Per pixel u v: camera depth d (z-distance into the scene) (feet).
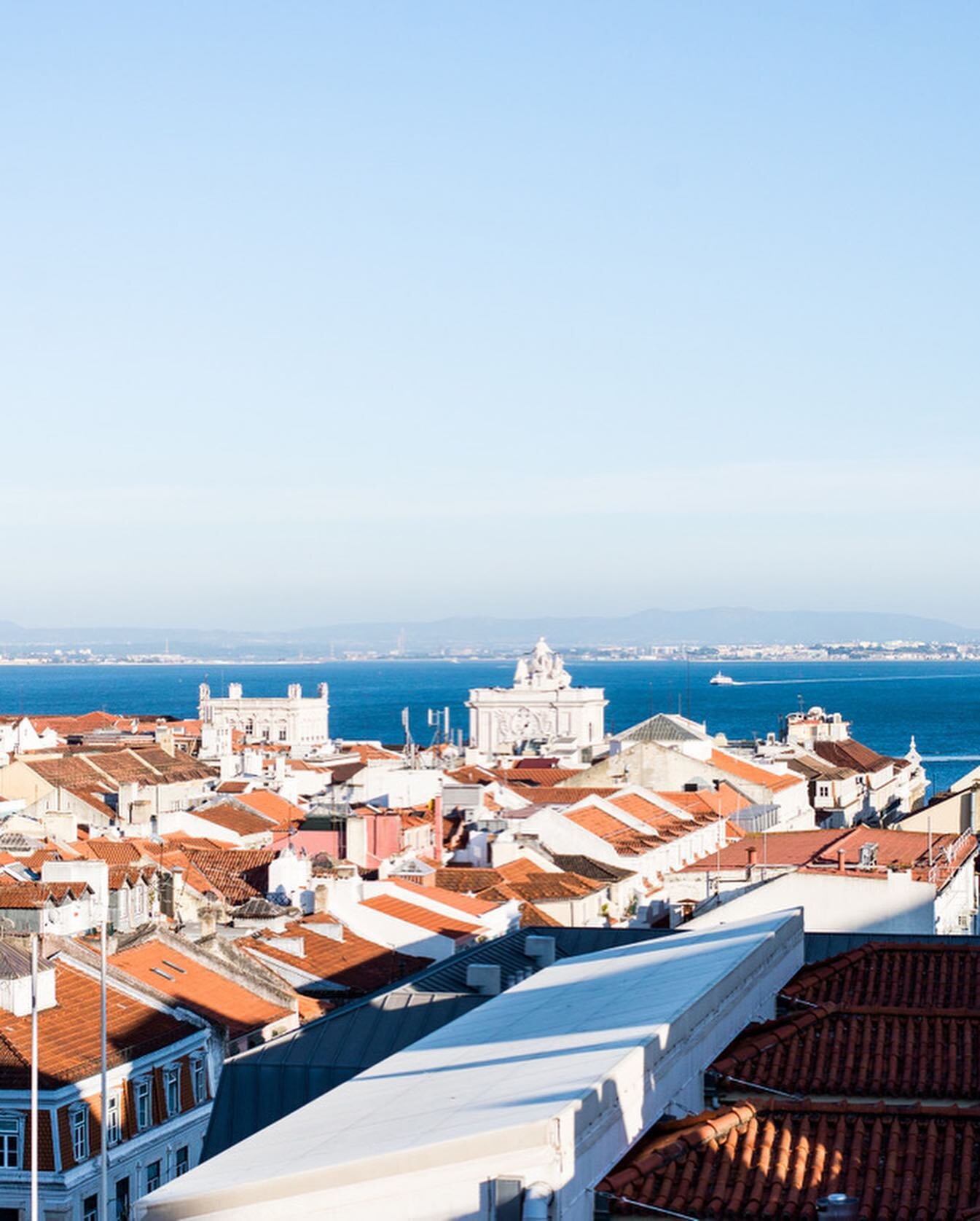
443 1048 163.32
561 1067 137.59
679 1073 147.23
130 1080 286.66
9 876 403.34
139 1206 127.65
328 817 514.27
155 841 517.96
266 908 387.75
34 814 593.01
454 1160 121.29
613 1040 142.20
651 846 521.65
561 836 508.53
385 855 491.72
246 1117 211.41
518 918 419.13
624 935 285.23
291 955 358.43
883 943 202.18
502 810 557.74
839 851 347.56
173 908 414.21
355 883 387.96
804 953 214.48
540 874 468.34
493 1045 157.89
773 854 440.04
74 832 534.78
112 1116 281.74
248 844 557.33
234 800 626.23
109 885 389.39
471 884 450.71
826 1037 160.45
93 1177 272.51
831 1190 128.26
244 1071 213.25
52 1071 273.33
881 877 309.22
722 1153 131.95
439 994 222.89
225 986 329.11
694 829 562.66
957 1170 130.41
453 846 529.45
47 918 352.69
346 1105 146.61
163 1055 295.07
